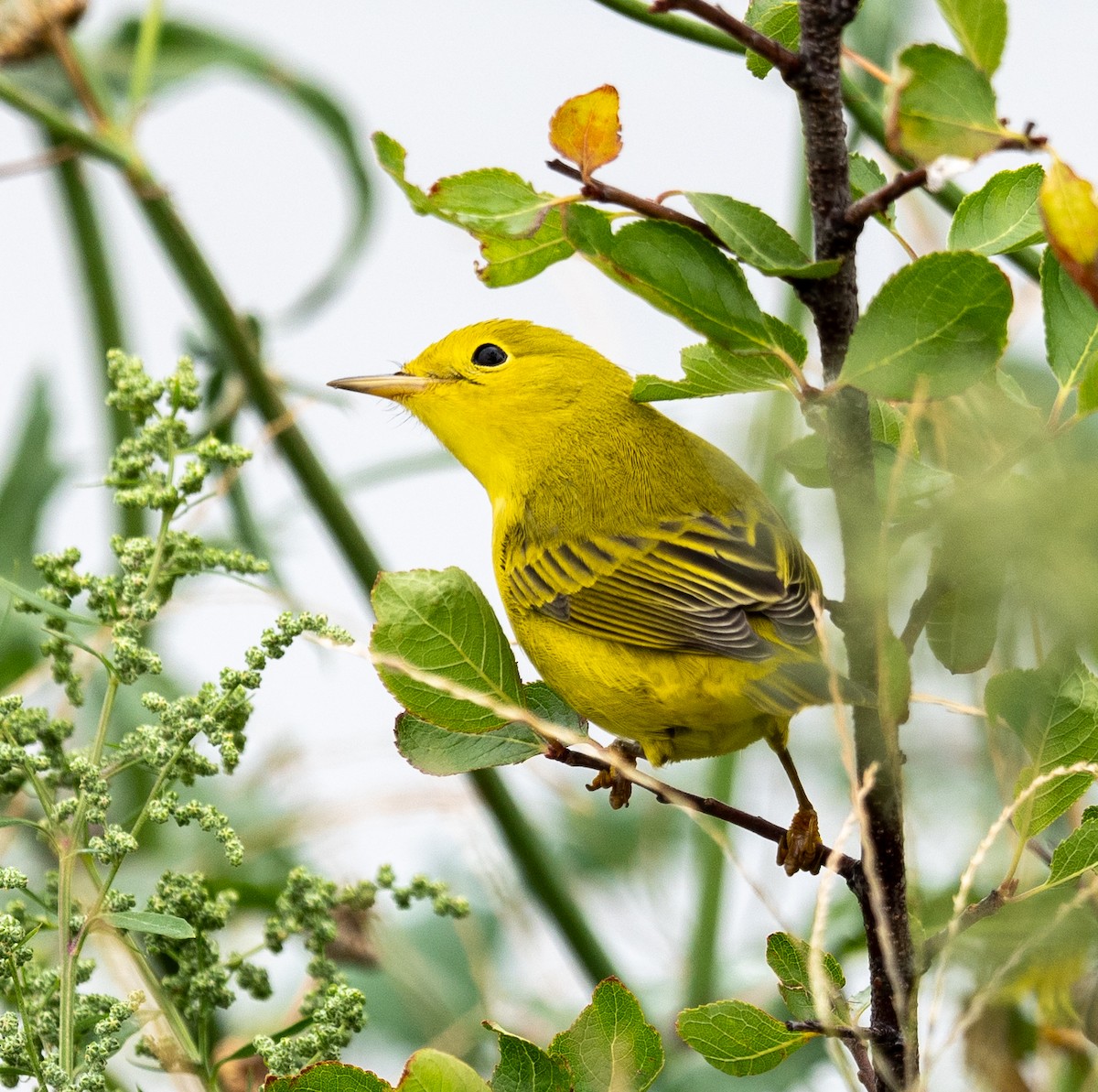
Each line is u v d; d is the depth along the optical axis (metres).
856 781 5.58
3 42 10.95
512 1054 5.95
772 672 8.64
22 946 6.02
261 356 10.85
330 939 7.09
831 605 6.13
